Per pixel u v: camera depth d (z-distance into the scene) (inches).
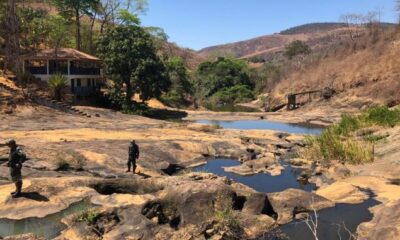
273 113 2237.9
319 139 970.7
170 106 2477.9
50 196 558.6
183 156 904.3
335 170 734.5
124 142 954.7
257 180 744.3
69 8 2432.3
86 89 1790.1
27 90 1480.1
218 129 1344.7
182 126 1366.9
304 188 684.1
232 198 498.6
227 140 1076.5
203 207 476.7
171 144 971.3
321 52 3174.2
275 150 1028.5
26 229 470.3
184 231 443.5
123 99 1856.5
